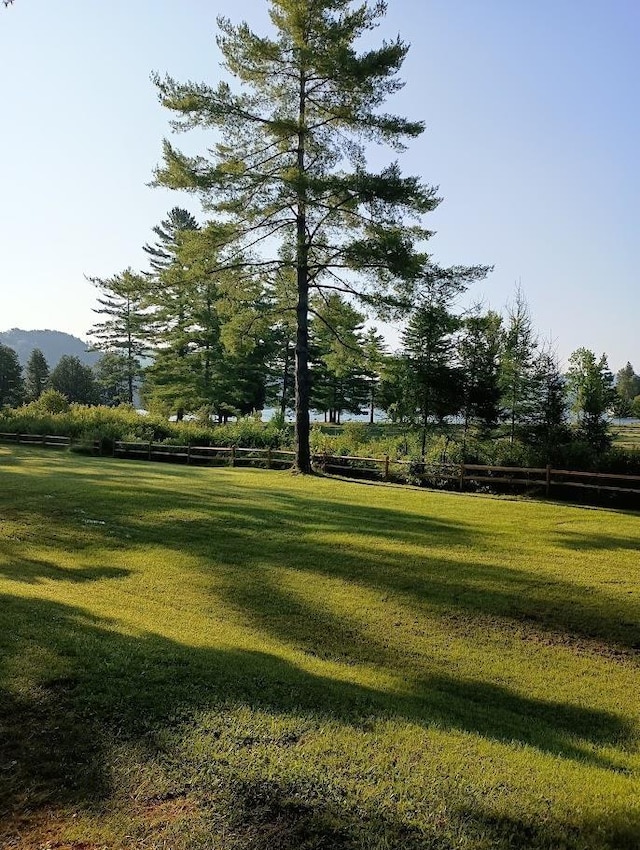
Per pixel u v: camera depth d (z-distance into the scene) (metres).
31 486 16.50
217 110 19.11
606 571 10.02
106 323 60.41
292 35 19.70
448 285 20.67
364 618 7.88
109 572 9.30
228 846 3.10
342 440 27.31
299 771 3.80
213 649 6.10
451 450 22.66
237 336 23.38
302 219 20.80
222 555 10.42
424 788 3.72
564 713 5.73
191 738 4.12
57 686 4.72
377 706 5.10
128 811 3.35
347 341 23.58
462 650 7.10
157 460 27.30
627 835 3.45
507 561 10.49
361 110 19.67
